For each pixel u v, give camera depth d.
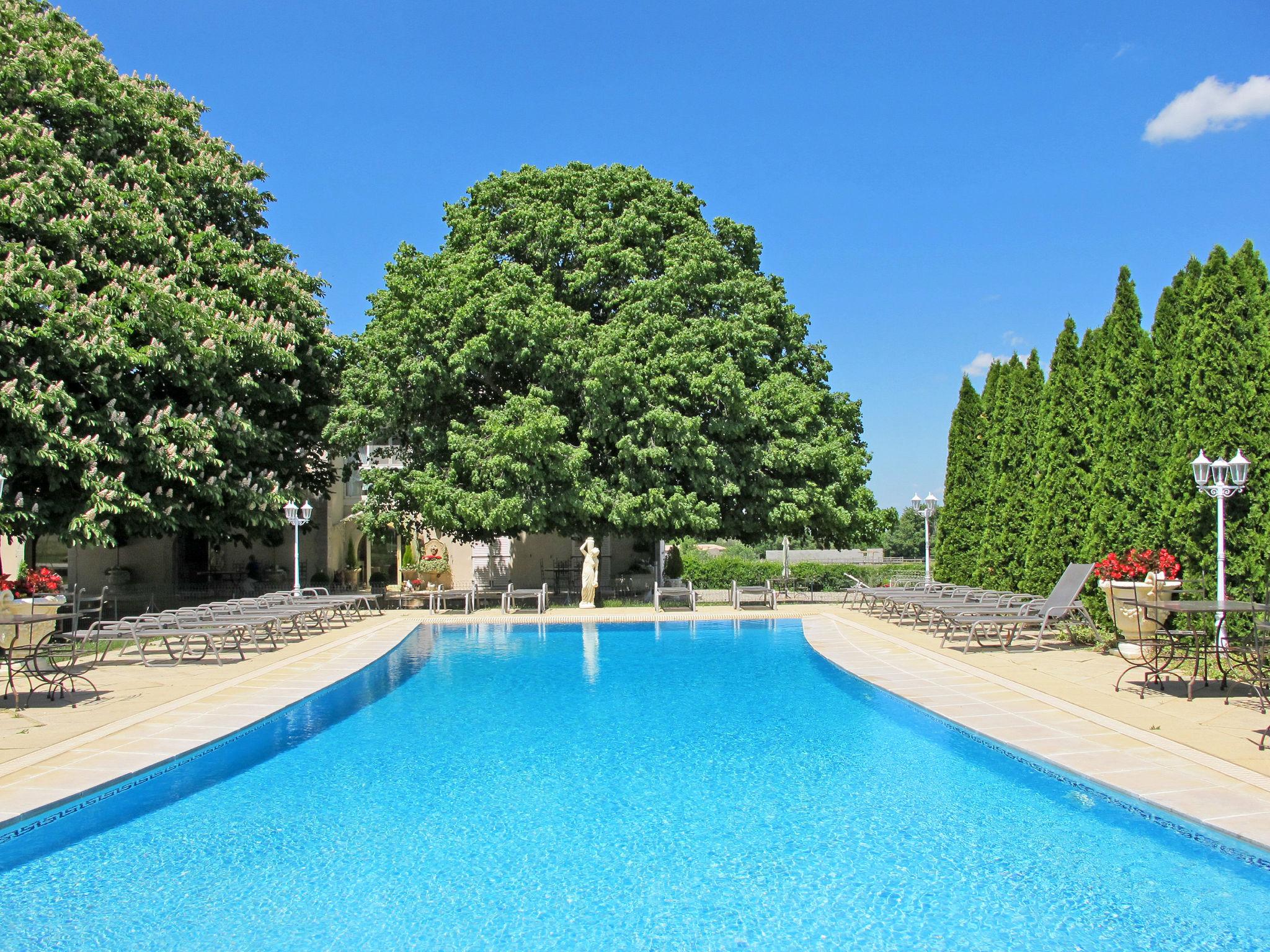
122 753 6.79
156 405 16.28
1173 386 10.78
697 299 19.67
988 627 14.20
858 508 20.61
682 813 5.87
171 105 19.25
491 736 8.06
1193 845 4.93
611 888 4.70
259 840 5.46
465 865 5.03
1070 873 4.80
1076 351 14.12
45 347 14.24
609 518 18.45
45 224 14.77
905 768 6.85
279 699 9.10
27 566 11.05
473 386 20.77
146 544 25.34
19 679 10.30
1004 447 16.66
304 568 27.23
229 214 19.81
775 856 5.10
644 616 17.73
